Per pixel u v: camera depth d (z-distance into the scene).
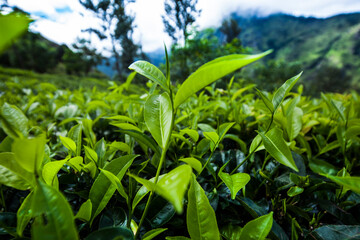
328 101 1.56
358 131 1.12
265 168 1.19
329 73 27.55
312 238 0.76
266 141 0.75
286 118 1.24
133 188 0.90
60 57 56.00
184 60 8.09
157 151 0.98
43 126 1.55
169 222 0.84
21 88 3.03
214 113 1.83
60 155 1.22
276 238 0.73
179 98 0.51
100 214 0.86
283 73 15.14
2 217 0.70
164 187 0.39
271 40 112.38
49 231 0.41
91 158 0.87
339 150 1.43
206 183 1.04
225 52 8.87
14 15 0.29
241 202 0.85
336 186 0.91
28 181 0.65
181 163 1.19
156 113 0.65
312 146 1.66
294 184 0.98
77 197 0.96
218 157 1.23
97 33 22.41
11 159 0.66
